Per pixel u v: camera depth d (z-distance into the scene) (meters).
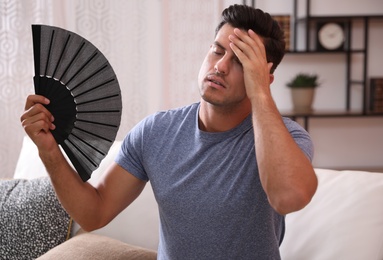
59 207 1.83
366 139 4.15
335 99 4.14
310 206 1.48
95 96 1.17
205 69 1.27
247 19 1.26
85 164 1.22
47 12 3.21
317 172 1.58
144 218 1.76
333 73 4.12
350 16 3.88
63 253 1.57
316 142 4.14
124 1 3.31
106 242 1.62
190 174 1.28
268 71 1.21
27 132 1.18
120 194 1.42
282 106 4.12
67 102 1.17
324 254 1.38
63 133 1.20
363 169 4.08
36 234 1.79
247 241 1.25
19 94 3.21
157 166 1.34
